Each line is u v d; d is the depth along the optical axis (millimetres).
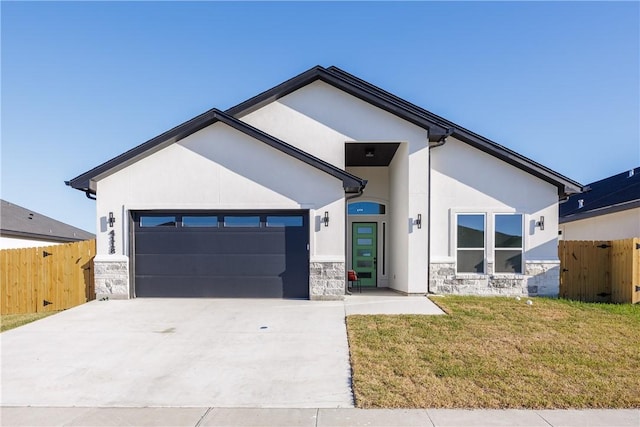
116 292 10875
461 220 12031
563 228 18969
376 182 14367
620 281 11266
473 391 5090
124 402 4965
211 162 10945
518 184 11961
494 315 8938
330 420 4457
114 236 10938
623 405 4766
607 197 17250
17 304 11688
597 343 6969
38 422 4484
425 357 6250
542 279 11758
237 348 6859
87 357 6500
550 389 5145
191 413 4664
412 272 11625
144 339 7387
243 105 11500
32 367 6094
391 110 11539
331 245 10836
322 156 11703
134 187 10938
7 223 18516
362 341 7039
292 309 9641
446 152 12047
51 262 11938
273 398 5023
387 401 4840
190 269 11039
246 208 10898
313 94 11812
